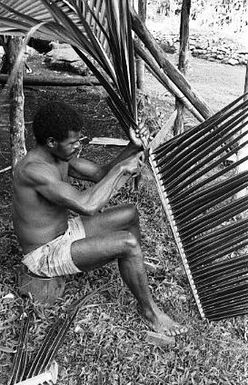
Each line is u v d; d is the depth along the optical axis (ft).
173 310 9.21
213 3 30.22
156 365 8.15
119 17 6.71
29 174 8.14
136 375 7.98
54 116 7.91
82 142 16.56
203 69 25.13
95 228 9.09
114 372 8.00
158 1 30.60
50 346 8.18
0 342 8.38
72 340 8.50
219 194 8.01
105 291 9.53
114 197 12.46
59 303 9.18
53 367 7.90
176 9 30.40
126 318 8.97
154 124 13.28
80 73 22.63
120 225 9.22
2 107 17.60
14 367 7.82
